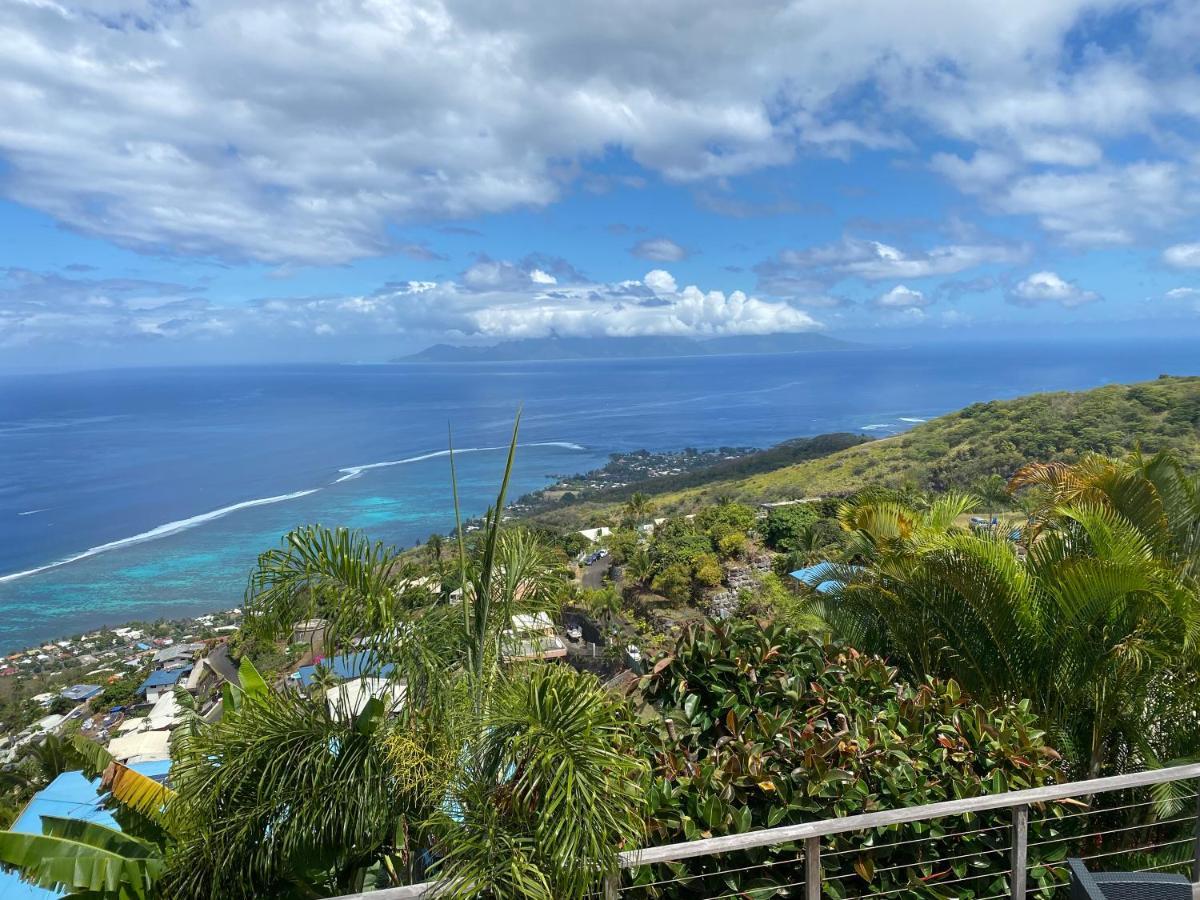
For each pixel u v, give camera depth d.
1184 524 6.31
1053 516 6.43
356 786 2.83
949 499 7.40
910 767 3.27
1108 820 4.96
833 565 7.46
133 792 3.75
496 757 2.81
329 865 2.96
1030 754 3.54
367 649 3.20
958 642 5.78
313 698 3.12
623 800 2.65
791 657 4.23
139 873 3.10
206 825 2.89
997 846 3.27
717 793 3.04
